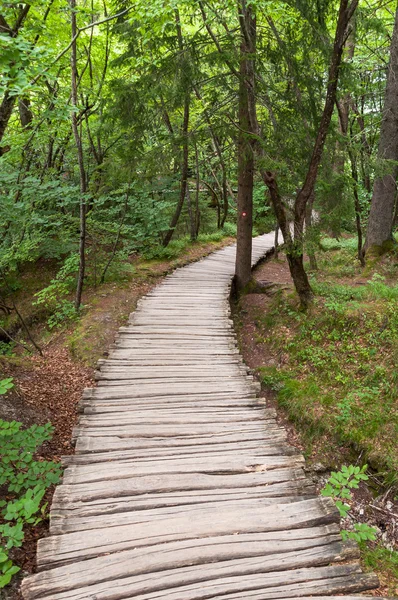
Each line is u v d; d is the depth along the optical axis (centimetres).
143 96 774
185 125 1221
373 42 1392
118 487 399
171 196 1653
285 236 831
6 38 412
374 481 563
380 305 827
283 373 780
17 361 728
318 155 739
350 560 356
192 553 322
